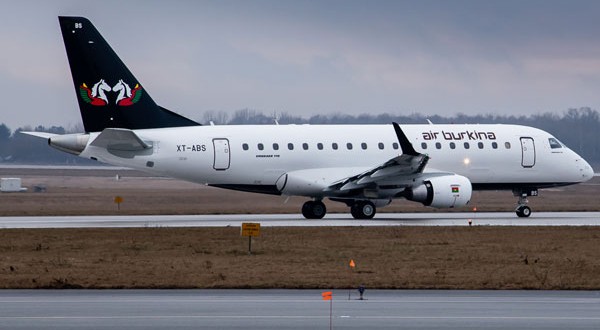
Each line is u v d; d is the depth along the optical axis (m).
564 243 123.19
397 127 154.62
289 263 102.69
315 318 69.62
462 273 94.38
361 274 93.44
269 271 95.69
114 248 117.75
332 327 66.12
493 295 81.12
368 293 82.25
